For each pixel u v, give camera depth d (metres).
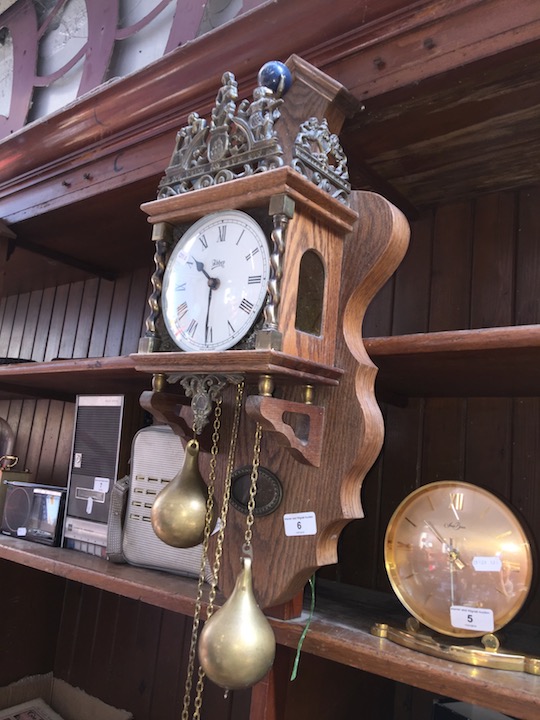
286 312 0.71
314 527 0.79
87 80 1.32
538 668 0.68
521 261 1.06
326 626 0.83
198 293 0.78
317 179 0.79
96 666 1.60
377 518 1.14
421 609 0.78
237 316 0.73
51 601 1.70
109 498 1.24
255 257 0.74
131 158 1.15
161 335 0.82
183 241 0.82
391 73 0.80
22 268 1.75
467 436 1.07
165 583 1.02
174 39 1.12
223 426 0.91
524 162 1.00
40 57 1.56
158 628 1.49
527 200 1.08
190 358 0.75
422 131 0.92
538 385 0.88
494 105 0.84
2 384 1.51
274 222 0.72
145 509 1.15
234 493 0.89
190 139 0.85
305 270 0.78
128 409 1.28
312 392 0.82
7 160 1.33
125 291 1.76
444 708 1.00
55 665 1.70
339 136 0.94
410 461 1.12
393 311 1.19
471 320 1.10
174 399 0.86
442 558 0.78
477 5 0.73
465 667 0.70
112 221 1.38
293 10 0.84
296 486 0.82
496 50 0.72
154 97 1.04
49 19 1.48
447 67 0.76
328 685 0.97
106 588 1.06
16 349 2.09
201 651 0.70
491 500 0.77
